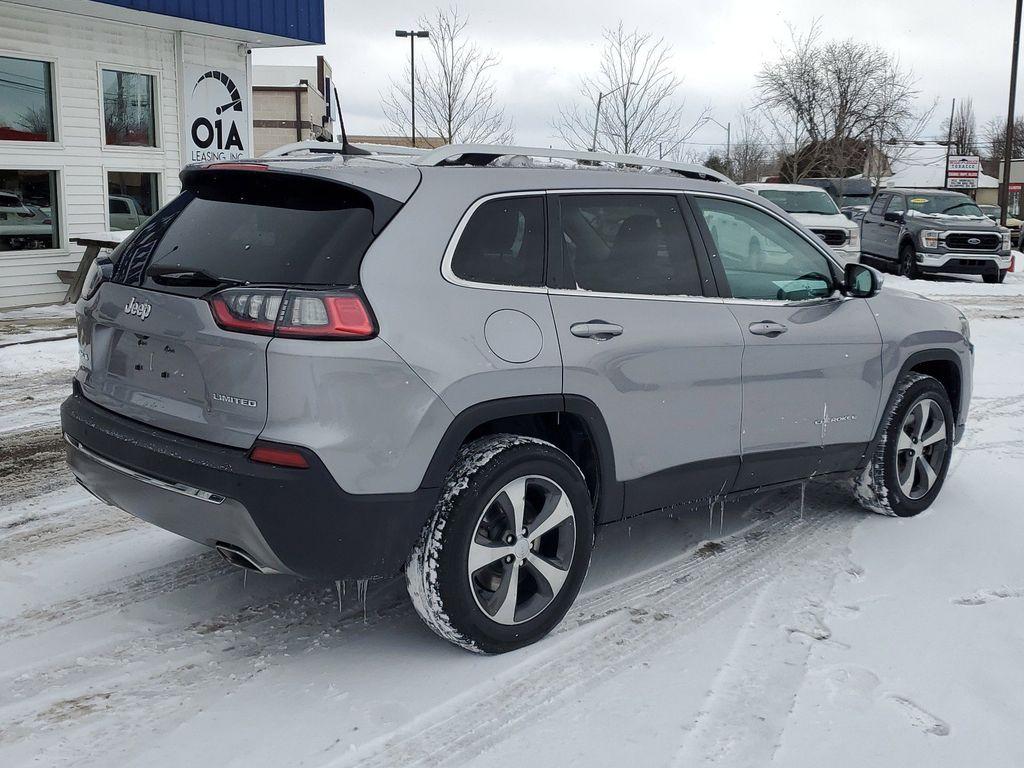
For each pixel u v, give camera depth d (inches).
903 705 132.3
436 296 135.9
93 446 144.5
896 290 219.5
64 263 519.2
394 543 133.2
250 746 120.2
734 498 183.0
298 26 583.5
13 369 348.8
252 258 135.6
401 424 130.5
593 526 155.2
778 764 118.0
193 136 578.9
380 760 117.6
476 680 137.3
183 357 134.9
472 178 146.3
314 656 144.3
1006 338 480.1
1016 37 1174.3
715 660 144.3
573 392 147.6
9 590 164.4
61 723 124.4
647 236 165.5
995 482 236.8
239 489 125.6
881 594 169.6
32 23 486.0
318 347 125.3
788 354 180.7
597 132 801.6
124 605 159.9
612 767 116.8
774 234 187.9
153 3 496.7
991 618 160.1
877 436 203.6
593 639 150.8
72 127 513.0
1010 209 2805.1
